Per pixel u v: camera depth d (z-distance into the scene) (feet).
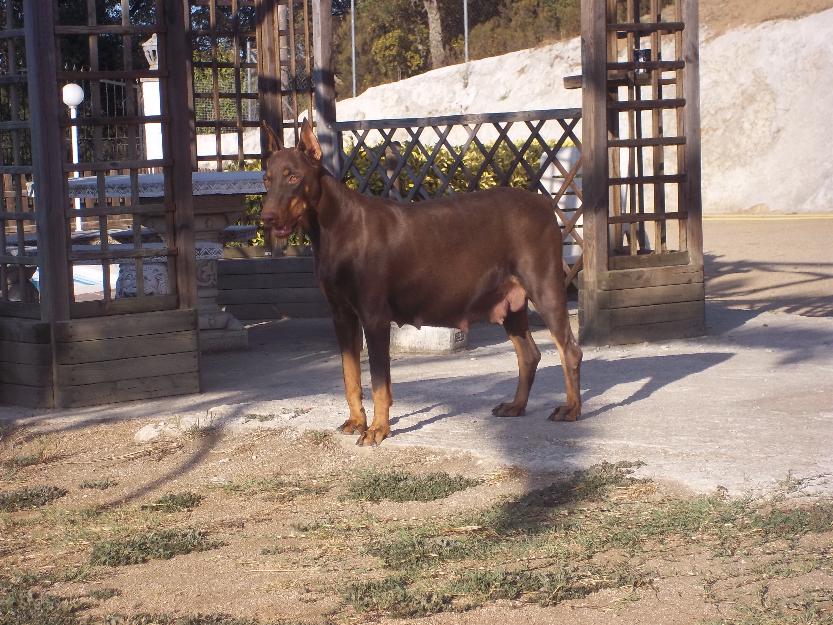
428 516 20.40
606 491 20.70
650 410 23.34
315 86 30.83
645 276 27.73
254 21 33.50
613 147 28.22
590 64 27.30
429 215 22.22
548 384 24.80
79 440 23.13
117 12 54.75
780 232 49.16
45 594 19.19
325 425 23.03
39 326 24.20
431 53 105.29
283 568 19.48
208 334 28.32
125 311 24.66
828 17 71.97
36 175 24.08
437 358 27.25
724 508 20.11
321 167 21.90
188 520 20.62
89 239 32.89
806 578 18.61
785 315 29.89
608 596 18.28
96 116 24.48
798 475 20.88
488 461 21.65
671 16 77.10
